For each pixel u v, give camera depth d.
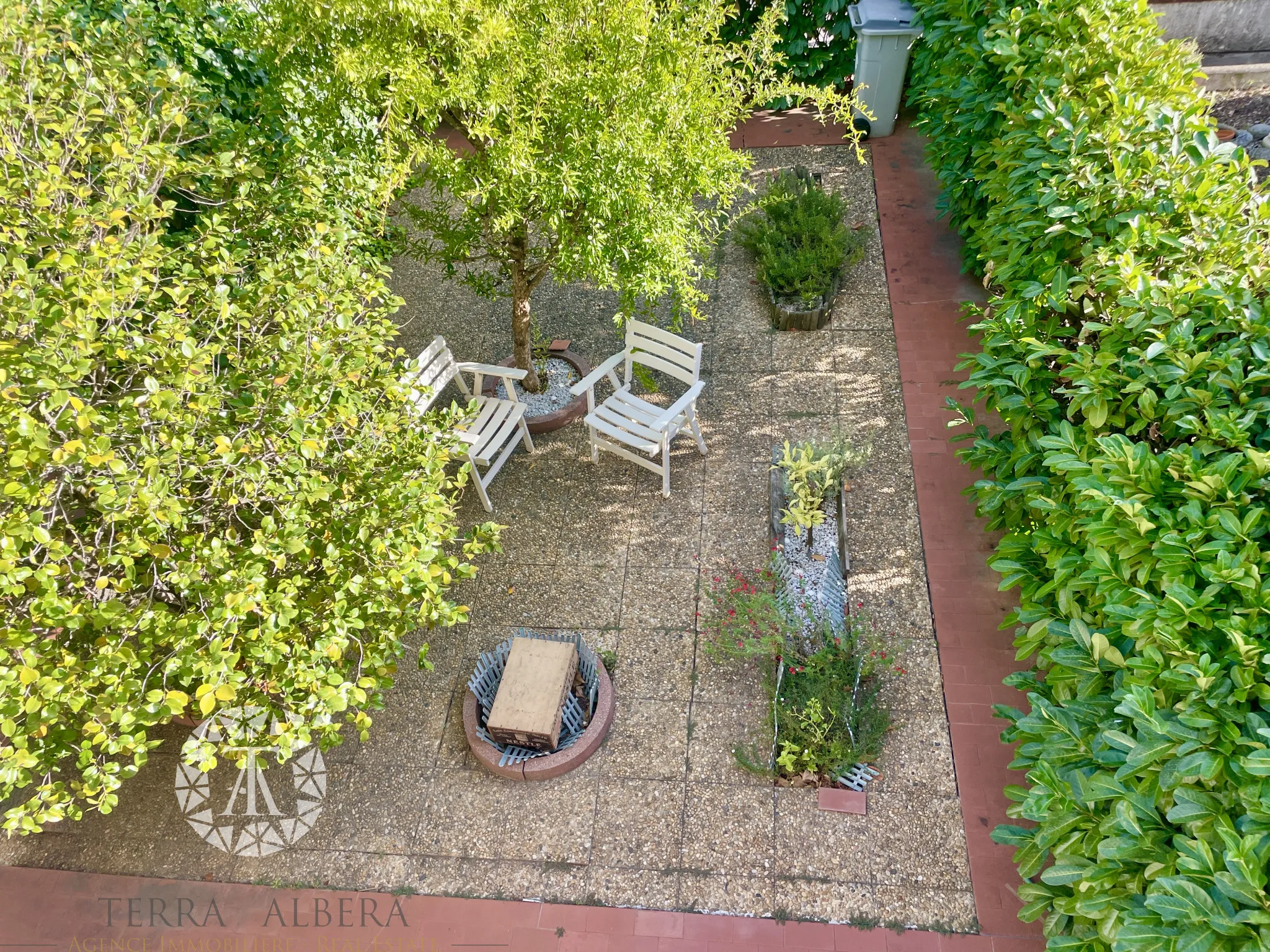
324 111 4.21
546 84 4.03
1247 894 2.07
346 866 4.18
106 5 4.86
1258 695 2.41
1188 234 3.84
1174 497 2.99
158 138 4.26
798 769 4.25
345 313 3.68
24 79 3.64
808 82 8.88
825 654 4.47
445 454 3.87
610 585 5.16
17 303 3.02
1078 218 4.11
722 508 5.49
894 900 3.80
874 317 6.62
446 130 8.82
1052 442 3.38
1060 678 3.15
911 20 7.42
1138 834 2.45
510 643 4.71
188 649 2.92
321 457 3.58
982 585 4.92
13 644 2.75
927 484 5.45
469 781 4.43
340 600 3.24
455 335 6.95
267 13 4.01
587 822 4.21
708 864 4.00
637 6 3.96
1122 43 4.85
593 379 5.43
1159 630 2.58
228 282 4.17
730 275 7.17
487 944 3.85
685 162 4.54
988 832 3.96
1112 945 2.36
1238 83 7.54
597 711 4.49
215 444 3.31
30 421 2.65
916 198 7.65
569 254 4.57
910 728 4.36
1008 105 5.11
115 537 3.18
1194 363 3.15
